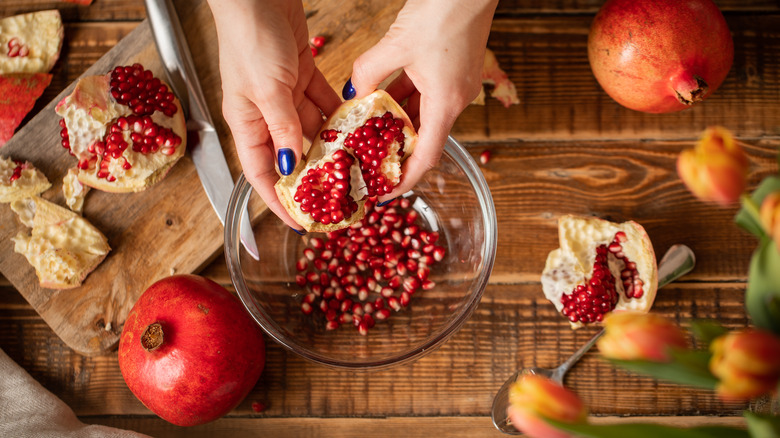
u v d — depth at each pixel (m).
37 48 0.88
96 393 0.86
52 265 0.84
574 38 0.88
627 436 0.50
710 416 0.85
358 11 0.87
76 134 0.83
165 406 0.80
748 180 0.87
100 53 0.89
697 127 0.88
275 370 0.86
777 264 0.51
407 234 0.86
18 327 0.86
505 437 0.85
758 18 0.88
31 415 0.82
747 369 0.45
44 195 0.86
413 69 0.74
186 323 0.79
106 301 0.85
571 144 0.88
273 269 0.85
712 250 0.87
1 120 0.87
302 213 0.76
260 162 0.77
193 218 0.85
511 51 0.88
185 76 0.84
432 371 0.86
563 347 0.86
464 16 0.72
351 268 0.86
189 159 0.86
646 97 0.83
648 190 0.87
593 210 0.87
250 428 0.86
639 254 0.84
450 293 0.85
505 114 0.88
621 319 0.50
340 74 0.87
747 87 0.88
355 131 0.75
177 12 0.86
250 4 0.72
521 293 0.86
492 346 0.86
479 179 0.81
